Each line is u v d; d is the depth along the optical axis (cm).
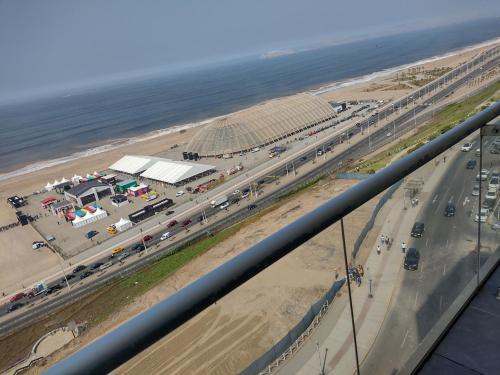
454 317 302
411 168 242
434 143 258
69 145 9725
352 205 208
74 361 118
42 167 7712
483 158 333
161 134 9369
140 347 131
